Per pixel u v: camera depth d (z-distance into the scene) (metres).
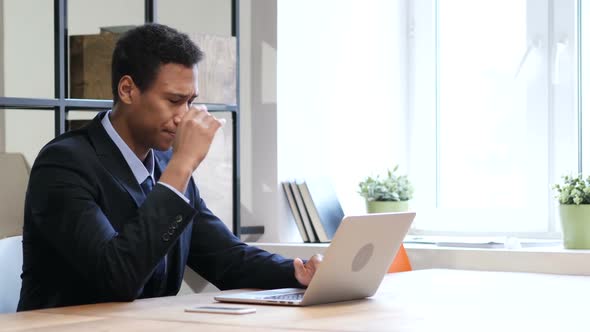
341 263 1.80
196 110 2.03
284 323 1.55
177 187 1.94
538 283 2.30
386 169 3.95
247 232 3.50
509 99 3.76
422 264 3.17
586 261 2.86
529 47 3.70
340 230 1.75
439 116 3.94
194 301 1.92
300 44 3.63
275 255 2.28
